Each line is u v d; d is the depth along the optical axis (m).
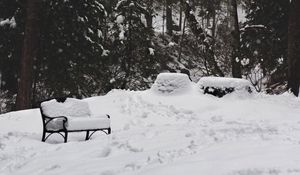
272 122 10.62
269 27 22.83
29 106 16.66
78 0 19.73
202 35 20.70
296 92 17.80
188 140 6.83
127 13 22.11
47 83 19.42
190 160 5.19
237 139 6.61
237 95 13.74
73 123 8.63
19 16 18.92
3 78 19.48
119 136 7.91
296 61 17.72
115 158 6.07
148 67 22.53
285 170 4.28
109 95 14.71
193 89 14.42
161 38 34.59
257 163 4.63
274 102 13.54
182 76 14.55
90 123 8.90
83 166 5.79
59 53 19.14
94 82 21.28
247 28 20.52
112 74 21.97
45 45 19.12
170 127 8.77
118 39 21.94
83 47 19.73
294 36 17.70
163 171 4.75
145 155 5.96
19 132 9.74
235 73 18.56
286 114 12.12
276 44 22.50
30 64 16.66
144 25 22.69
